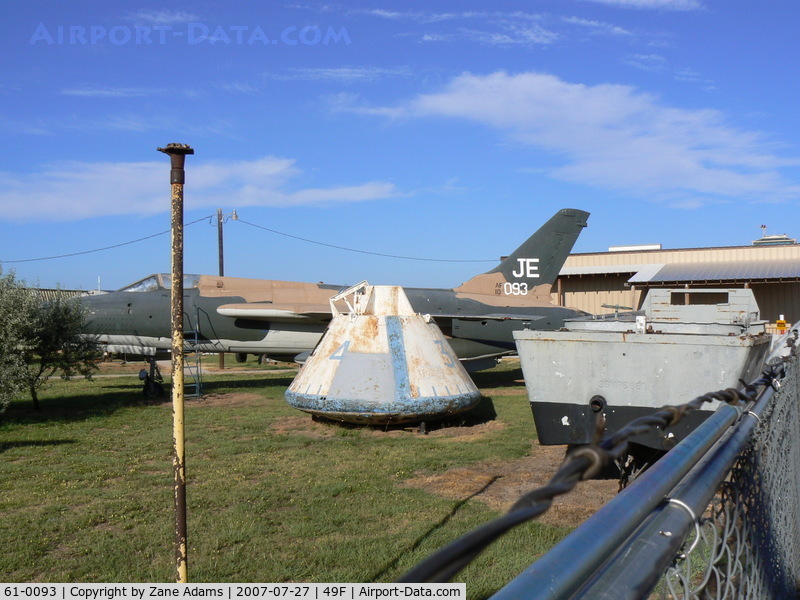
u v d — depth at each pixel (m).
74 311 16.30
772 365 3.39
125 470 9.62
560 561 1.16
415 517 7.27
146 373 18.83
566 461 0.98
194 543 6.41
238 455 10.67
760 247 37.53
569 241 24.72
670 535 1.51
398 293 14.00
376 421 12.55
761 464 2.78
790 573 3.73
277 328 20.47
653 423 1.27
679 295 35.69
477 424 13.71
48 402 17.59
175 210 4.42
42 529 6.86
